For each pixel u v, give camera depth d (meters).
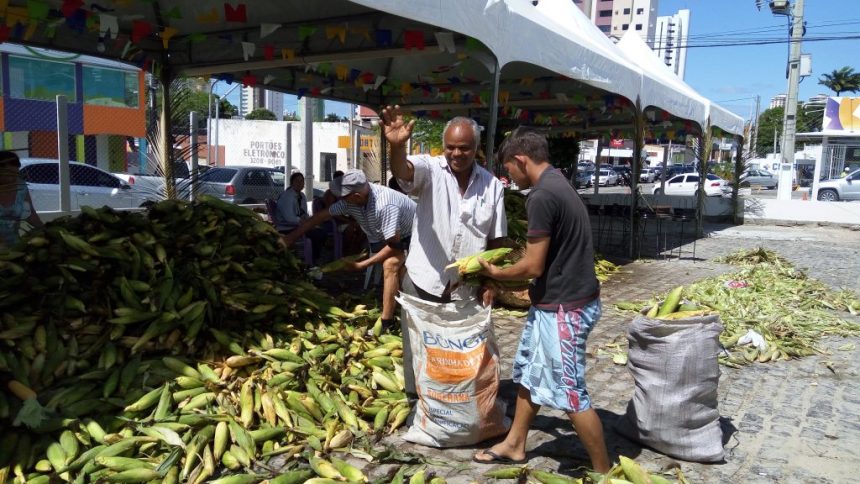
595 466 3.34
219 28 7.98
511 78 10.69
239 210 5.68
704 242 15.31
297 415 3.93
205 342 4.42
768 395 4.90
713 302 7.70
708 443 3.69
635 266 11.28
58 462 3.19
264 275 5.38
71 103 16.69
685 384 3.66
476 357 3.69
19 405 3.45
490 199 3.74
